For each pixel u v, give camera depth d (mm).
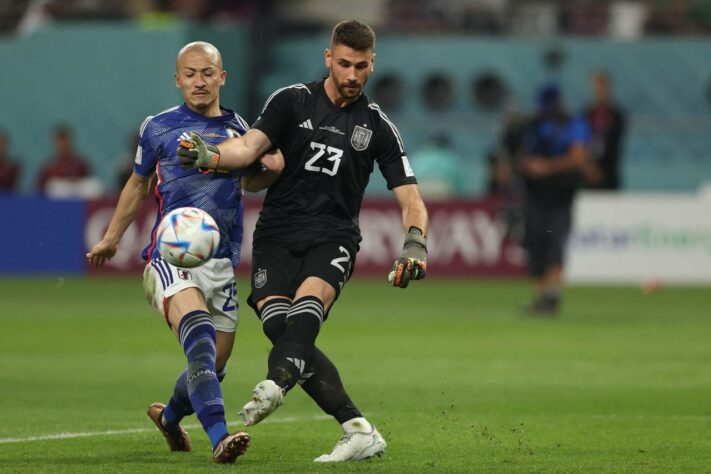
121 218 25297
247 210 79812
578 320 58656
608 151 77500
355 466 23656
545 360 43906
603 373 40531
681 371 41094
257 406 21531
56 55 96688
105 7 101250
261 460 24641
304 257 24359
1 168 86875
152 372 40219
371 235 81438
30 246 82812
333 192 24469
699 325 56656
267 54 100375
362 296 71375
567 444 27203
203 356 23219
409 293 73250
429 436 28359
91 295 70438
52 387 36688
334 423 30453
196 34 94938
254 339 49844
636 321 58344
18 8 104812
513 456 25547
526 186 59781
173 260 22516
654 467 24250
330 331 53312
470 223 81750
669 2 105125
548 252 60031
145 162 24953
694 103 100875
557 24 106188
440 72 101500
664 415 31828
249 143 23609
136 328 53844
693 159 98375
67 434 28219
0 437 27766
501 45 101375
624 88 101375
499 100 100938
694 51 100875
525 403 34000
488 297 70812
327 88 24531
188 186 24656
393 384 37781
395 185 24781
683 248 79625
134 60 95625
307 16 103812
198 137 22797
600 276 80062
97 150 96312
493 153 87938
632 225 79625
